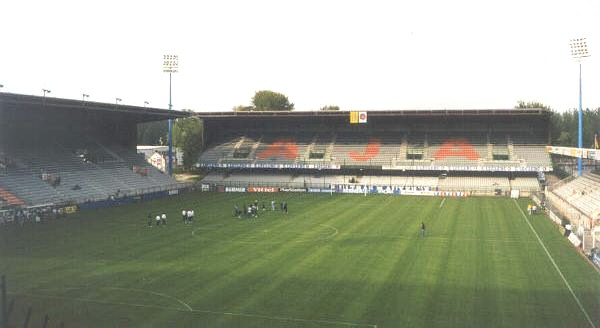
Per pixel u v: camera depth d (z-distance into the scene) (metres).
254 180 102.44
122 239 48.91
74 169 80.75
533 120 103.25
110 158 91.88
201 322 27.47
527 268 38.12
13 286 33.59
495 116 98.44
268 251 43.88
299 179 101.88
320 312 28.86
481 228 54.84
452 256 41.91
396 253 43.00
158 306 29.95
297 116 103.69
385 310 29.11
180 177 124.88
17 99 61.31
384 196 87.12
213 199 82.88
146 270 37.56
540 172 97.94
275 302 30.55
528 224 57.50
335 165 100.56
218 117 106.06
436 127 109.19
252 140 113.69
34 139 84.12
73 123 92.12
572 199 68.88
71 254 42.53
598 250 40.72
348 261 40.28
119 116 91.00
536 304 30.06
